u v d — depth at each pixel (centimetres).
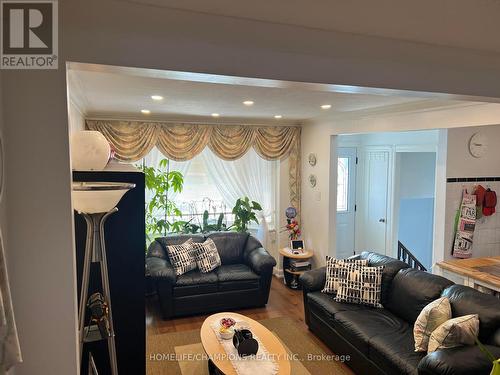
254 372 252
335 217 515
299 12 147
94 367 163
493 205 452
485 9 149
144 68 137
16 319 123
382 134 577
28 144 121
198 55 145
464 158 441
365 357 297
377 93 192
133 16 134
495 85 207
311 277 393
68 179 125
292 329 404
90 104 385
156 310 454
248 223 575
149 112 443
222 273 456
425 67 189
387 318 329
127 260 177
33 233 123
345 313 339
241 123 530
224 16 148
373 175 602
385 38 178
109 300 157
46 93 122
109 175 171
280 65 159
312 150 545
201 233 526
